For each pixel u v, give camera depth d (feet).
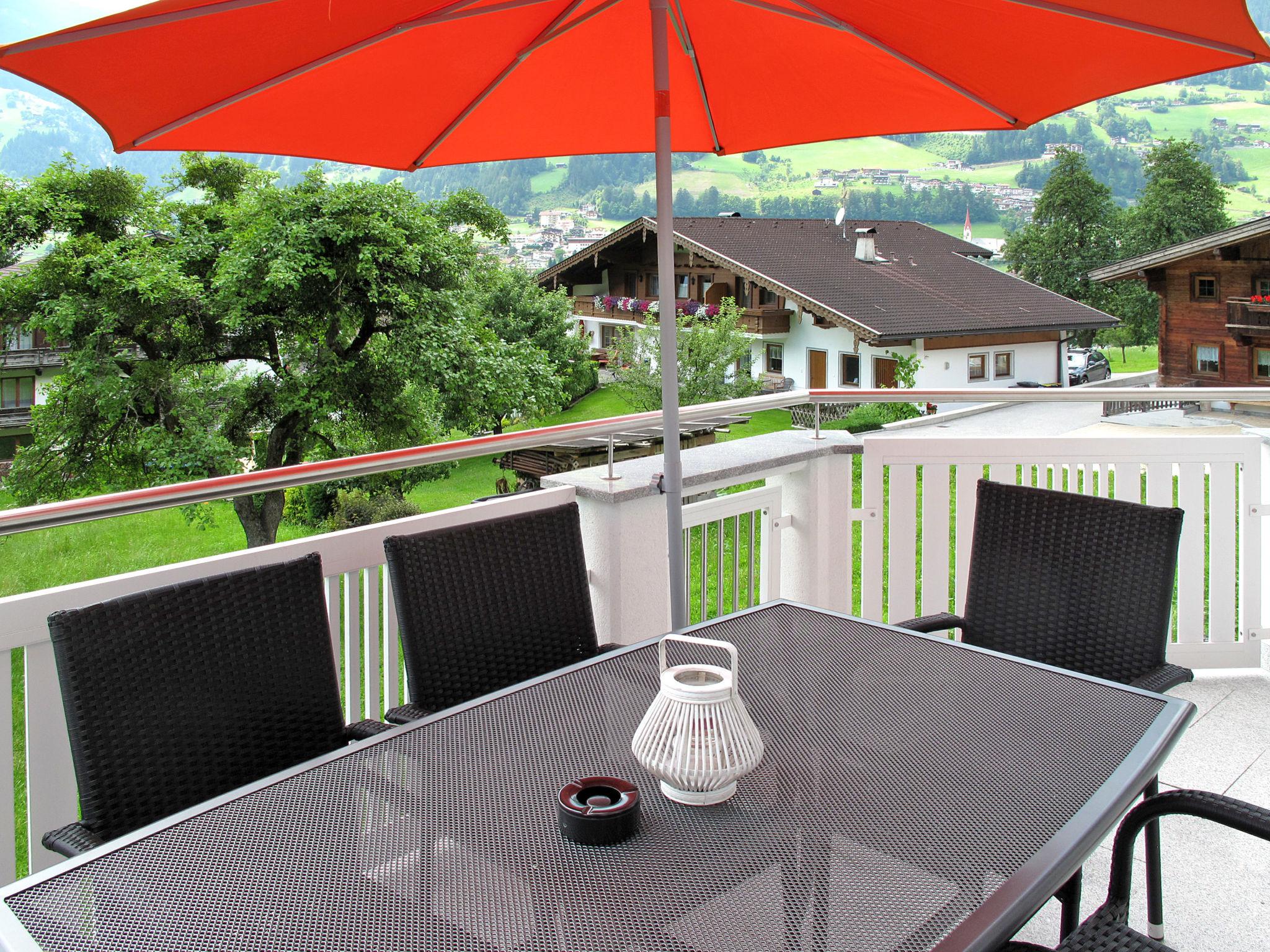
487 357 74.84
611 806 4.24
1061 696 5.61
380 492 76.13
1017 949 4.79
